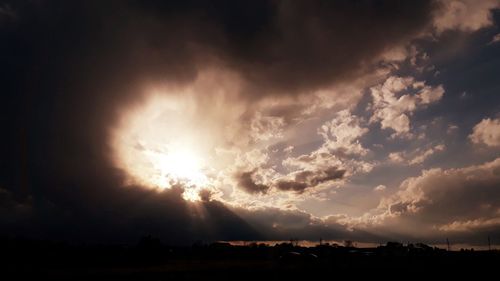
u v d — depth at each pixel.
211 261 118.31
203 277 59.31
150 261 102.56
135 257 102.44
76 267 84.94
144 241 106.69
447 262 88.81
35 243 114.69
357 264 84.38
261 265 87.19
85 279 57.47
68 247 115.75
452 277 59.81
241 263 100.75
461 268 72.00
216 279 57.25
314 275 62.28
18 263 91.69
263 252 147.88
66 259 102.50
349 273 64.06
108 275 61.66
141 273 64.94
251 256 143.12
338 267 74.50
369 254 117.81
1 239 112.44
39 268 78.19
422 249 126.56
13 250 106.19
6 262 91.75
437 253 118.38
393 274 63.34
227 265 90.06
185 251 151.50
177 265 92.44
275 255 138.62
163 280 56.44
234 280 56.16
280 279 57.72
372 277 59.69
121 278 58.53
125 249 112.12
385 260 97.62
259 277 59.75
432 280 57.50
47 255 105.62
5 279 57.81
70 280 56.47
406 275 62.66
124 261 101.88
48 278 58.44
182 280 56.44
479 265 79.12
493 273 64.81
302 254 97.12
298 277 59.69
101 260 102.50
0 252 102.69
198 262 110.88
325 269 69.88
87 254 109.75
